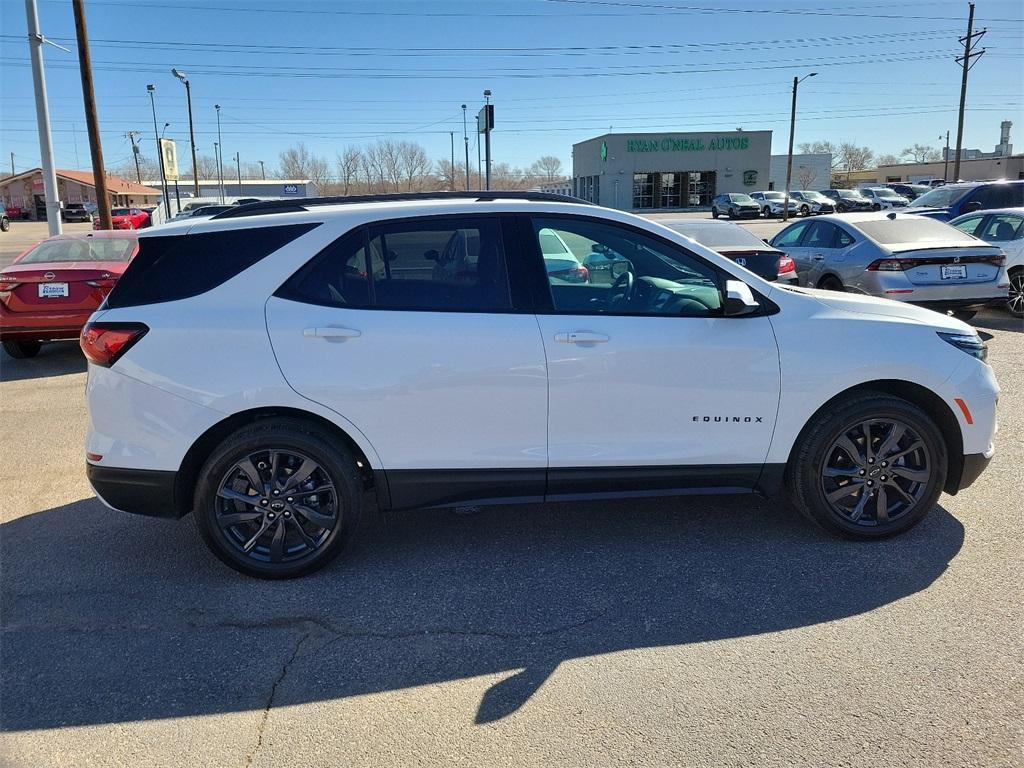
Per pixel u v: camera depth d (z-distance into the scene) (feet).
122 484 12.11
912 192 159.53
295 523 12.45
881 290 29.48
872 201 151.53
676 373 12.56
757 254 30.37
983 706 9.16
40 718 9.31
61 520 15.19
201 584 12.53
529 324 12.34
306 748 8.74
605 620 11.28
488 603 11.83
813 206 159.43
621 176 200.75
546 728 8.99
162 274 12.26
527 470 12.58
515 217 12.73
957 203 48.78
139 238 12.39
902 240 30.60
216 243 12.32
